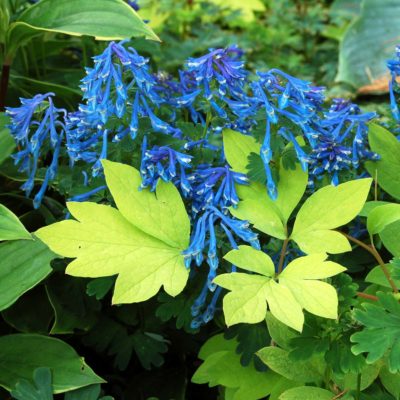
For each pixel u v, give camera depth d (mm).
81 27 392
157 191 300
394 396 293
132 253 288
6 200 397
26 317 351
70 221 290
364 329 265
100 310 351
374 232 297
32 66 506
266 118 299
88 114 306
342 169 331
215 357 329
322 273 273
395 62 341
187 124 331
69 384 310
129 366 367
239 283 271
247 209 305
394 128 370
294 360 272
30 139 350
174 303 324
